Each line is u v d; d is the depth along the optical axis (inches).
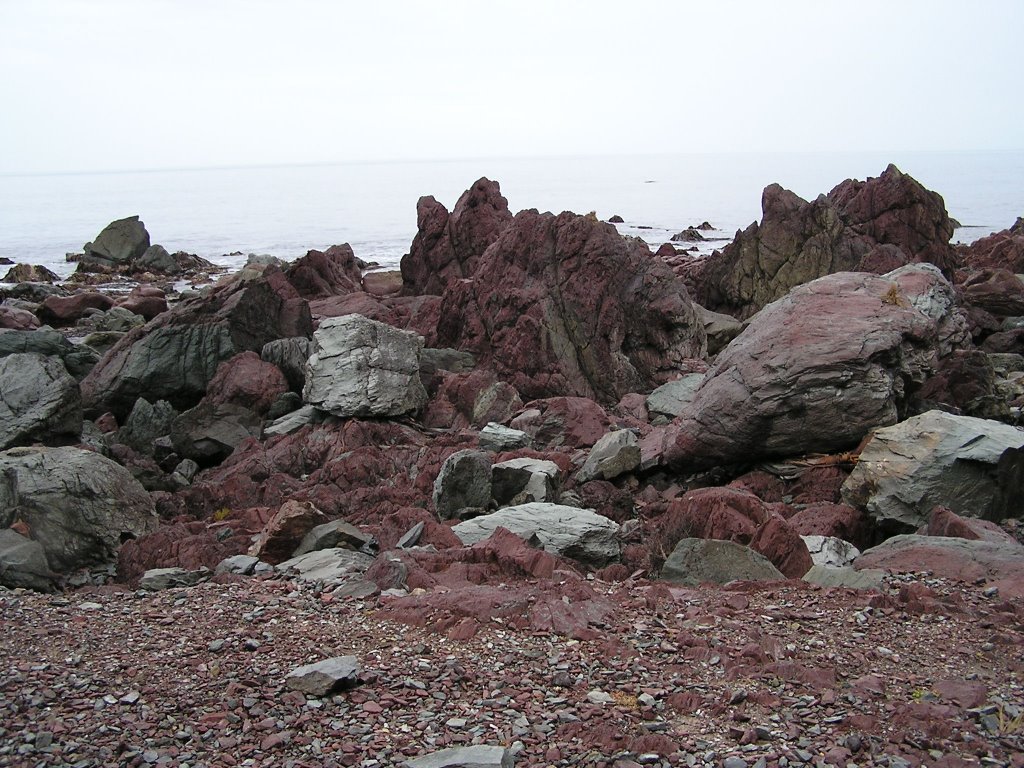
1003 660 375.6
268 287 1072.8
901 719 321.4
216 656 391.2
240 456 834.8
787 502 682.2
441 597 434.6
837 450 698.2
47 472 585.3
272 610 446.0
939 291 905.5
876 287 768.9
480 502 656.4
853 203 1669.5
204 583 520.1
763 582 469.4
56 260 3189.0
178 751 317.1
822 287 768.9
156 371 976.9
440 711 340.2
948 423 625.0
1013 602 430.9
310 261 1720.0
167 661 386.6
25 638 415.2
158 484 777.6
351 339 885.2
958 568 478.0
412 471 771.4
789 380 685.9
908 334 717.9
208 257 3267.7
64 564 561.3
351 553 553.6
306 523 583.8
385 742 318.7
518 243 1114.7
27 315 1603.1
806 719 326.3
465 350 1095.0
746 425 697.6
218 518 697.0
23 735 324.2
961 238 2957.7
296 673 359.6
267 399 924.0
